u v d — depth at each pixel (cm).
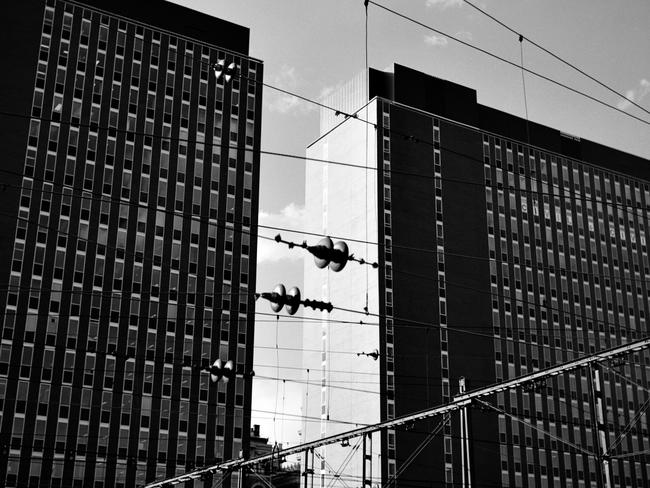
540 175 12056
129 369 8688
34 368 8275
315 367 10812
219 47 10325
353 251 10681
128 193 9238
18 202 8675
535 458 10562
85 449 8262
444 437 9856
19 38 9206
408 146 10919
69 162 9038
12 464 7944
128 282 8956
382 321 9969
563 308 11575
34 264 8556
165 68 9881
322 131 11894
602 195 12656
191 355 9031
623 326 12100
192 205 9544
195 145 9775
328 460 10138
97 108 9362
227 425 9006
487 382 10456
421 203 10762
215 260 9494
